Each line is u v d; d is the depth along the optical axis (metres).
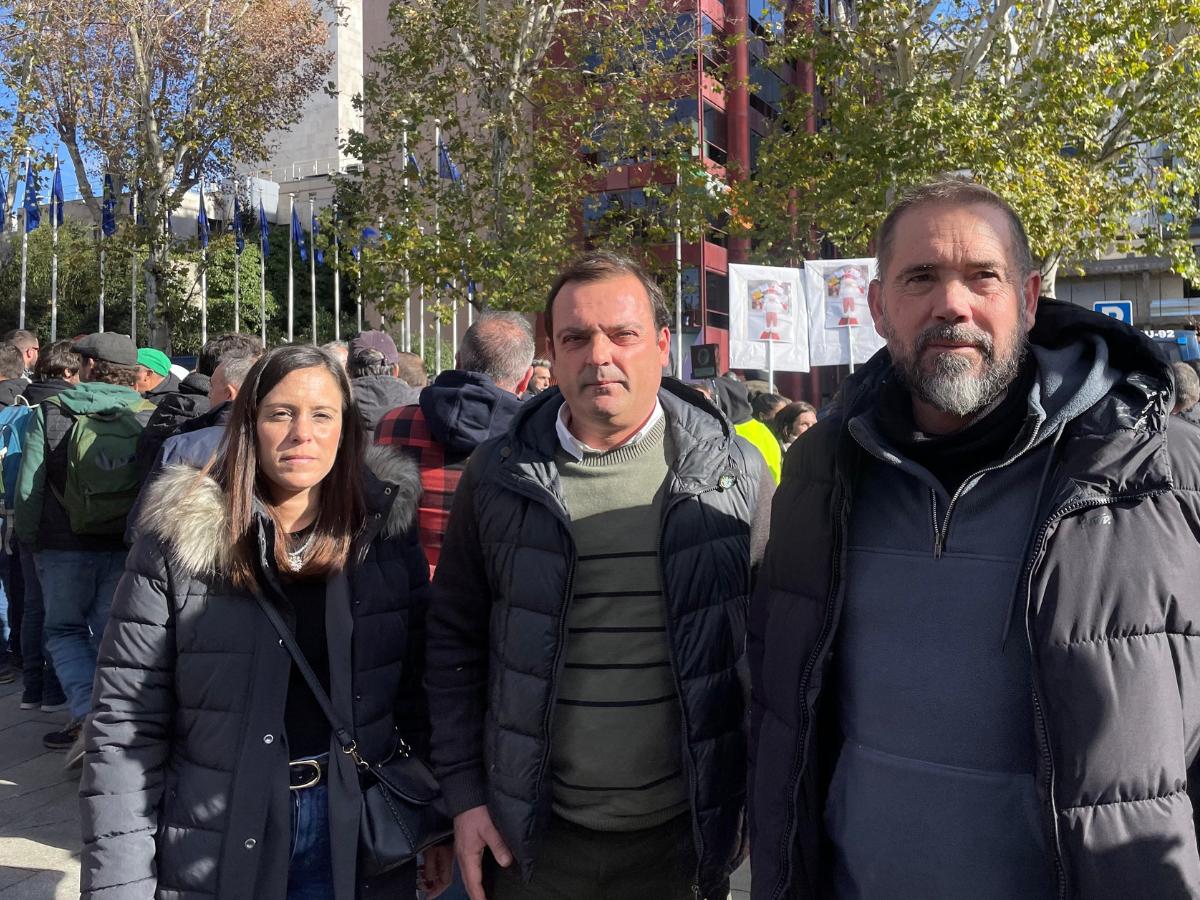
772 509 1.98
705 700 2.09
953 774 1.68
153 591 2.05
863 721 1.79
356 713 2.15
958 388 1.69
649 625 2.13
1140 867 1.52
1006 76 13.83
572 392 2.12
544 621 2.10
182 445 3.36
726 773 2.12
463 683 2.26
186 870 1.98
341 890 2.06
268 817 2.03
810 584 1.84
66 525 4.66
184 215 28.52
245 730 2.04
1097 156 14.30
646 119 15.99
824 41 14.27
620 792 2.13
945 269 1.73
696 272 24.39
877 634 1.77
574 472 2.19
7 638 6.64
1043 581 1.58
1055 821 1.55
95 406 4.61
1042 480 1.65
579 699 2.13
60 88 19.91
